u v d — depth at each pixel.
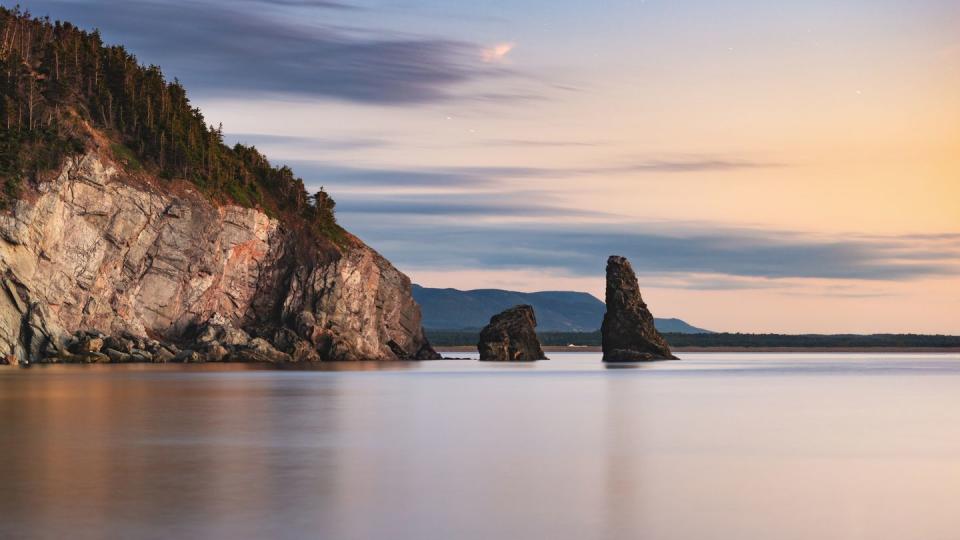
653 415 71.19
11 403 74.50
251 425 60.06
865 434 58.44
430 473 40.72
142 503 33.22
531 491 36.25
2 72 188.75
